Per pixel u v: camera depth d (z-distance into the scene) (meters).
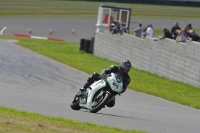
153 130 35.31
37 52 109.19
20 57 96.00
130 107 50.38
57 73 79.25
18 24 173.25
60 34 164.00
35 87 62.03
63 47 129.88
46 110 41.34
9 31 160.75
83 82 72.06
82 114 40.59
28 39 144.25
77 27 176.00
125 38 105.25
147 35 112.56
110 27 118.69
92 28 176.12
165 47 88.31
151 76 88.38
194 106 56.44
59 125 28.72
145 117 43.09
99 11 131.12
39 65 87.12
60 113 40.03
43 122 29.30
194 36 82.50
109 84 41.19
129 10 129.12
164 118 43.81
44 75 75.50
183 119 44.62
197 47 77.00
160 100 59.25
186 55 80.62
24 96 51.56
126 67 41.62
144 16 198.38
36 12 194.62
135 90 67.00
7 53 100.38
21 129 25.84
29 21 179.75
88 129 28.80
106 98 41.22
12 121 28.05
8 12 189.88
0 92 52.75
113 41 111.19
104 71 42.06
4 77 69.00
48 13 195.00
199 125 41.53
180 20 195.12
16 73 74.75
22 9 197.00
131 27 177.50
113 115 42.19
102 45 117.00
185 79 80.88
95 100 41.94
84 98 42.69
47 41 144.38
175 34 90.38
